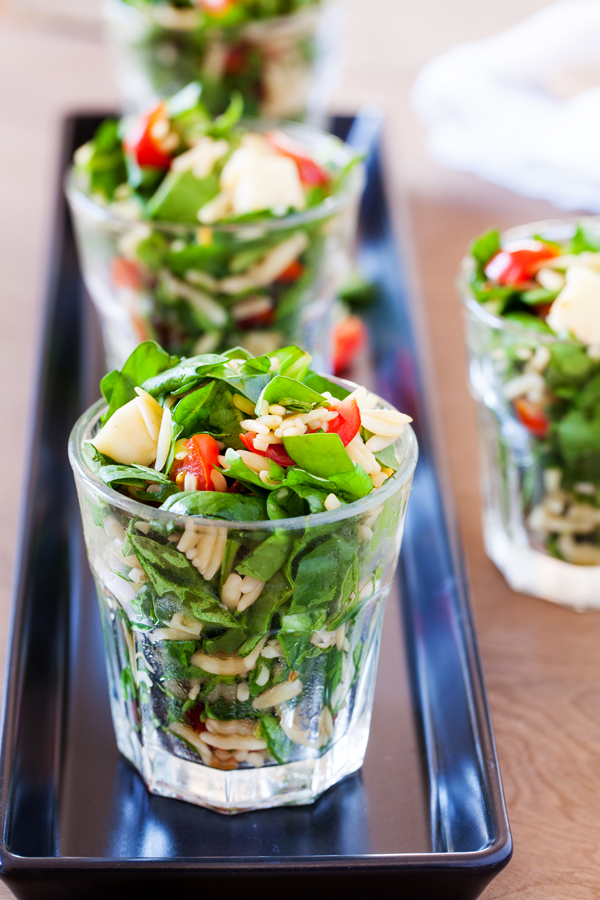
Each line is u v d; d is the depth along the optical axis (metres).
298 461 0.50
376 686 0.60
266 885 0.51
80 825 0.54
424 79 1.13
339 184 0.74
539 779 0.57
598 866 0.54
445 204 1.00
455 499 0.67
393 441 0.52
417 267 0.89
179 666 0.52
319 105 1.05
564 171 1.01
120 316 0.72
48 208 0.93
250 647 0.51
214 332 0.70
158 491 0.50
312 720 0.53
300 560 0.49
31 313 0.83
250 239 0.67
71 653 0.61
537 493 0.62
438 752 0.57
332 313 0.75
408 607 0.63
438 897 0.52
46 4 1.44
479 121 1.08
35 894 0.51
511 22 1.47
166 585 0.50
